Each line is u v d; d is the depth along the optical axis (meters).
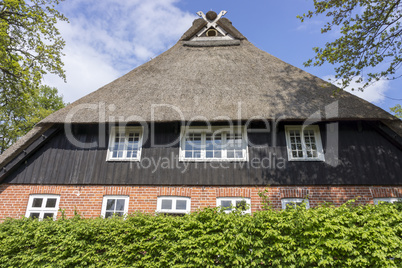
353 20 9.84
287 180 9.15
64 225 6.59
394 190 8.91
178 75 12.52
